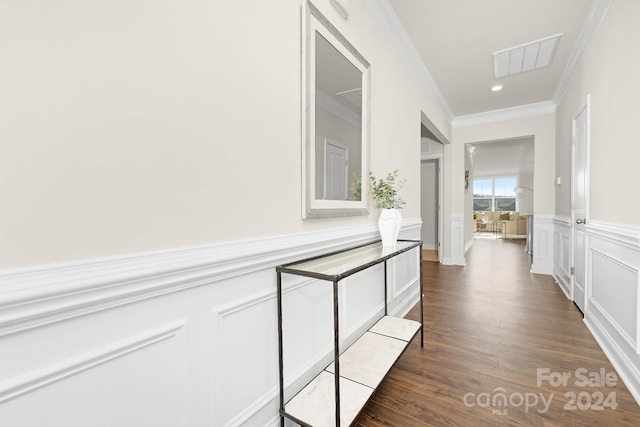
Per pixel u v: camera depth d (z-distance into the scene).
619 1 1.91
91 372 0.71
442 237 5.10
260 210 1.16
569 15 2.31
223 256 0.99
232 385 1.07
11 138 0.59
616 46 1.96
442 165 5.10
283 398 1.24
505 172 10.92
